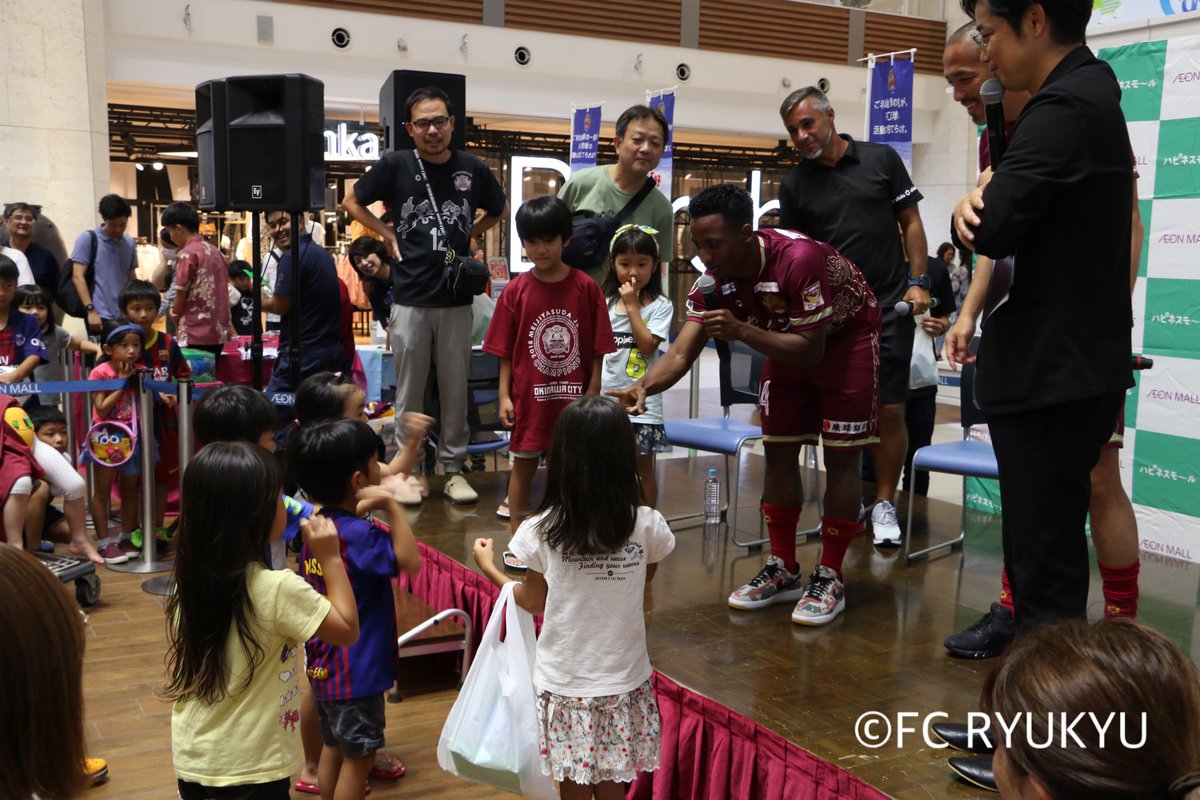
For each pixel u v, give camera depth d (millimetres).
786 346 2881
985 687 917
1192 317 4227
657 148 4188
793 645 3070
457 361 4754
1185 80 4199
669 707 2797
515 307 3793
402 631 3672
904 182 4188
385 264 6684
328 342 5215
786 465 3389
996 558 4066
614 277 4152
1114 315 2070
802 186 4270
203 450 2139
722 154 14648
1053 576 2150
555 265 3750
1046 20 2031
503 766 2479
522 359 3781
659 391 3148
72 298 7031
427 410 5055
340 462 2625
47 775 1009
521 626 2572
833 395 3186
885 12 14336
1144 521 4461
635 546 2367
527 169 12695
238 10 10539
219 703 2121
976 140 14297
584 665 2344
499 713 2504
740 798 2555
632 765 2365
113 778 2992
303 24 10852
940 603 3488
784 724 2510
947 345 3008
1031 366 2078
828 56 13797
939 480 6781
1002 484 2201
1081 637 873
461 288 4652
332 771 2764
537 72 12102
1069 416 2082
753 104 13492
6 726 979
